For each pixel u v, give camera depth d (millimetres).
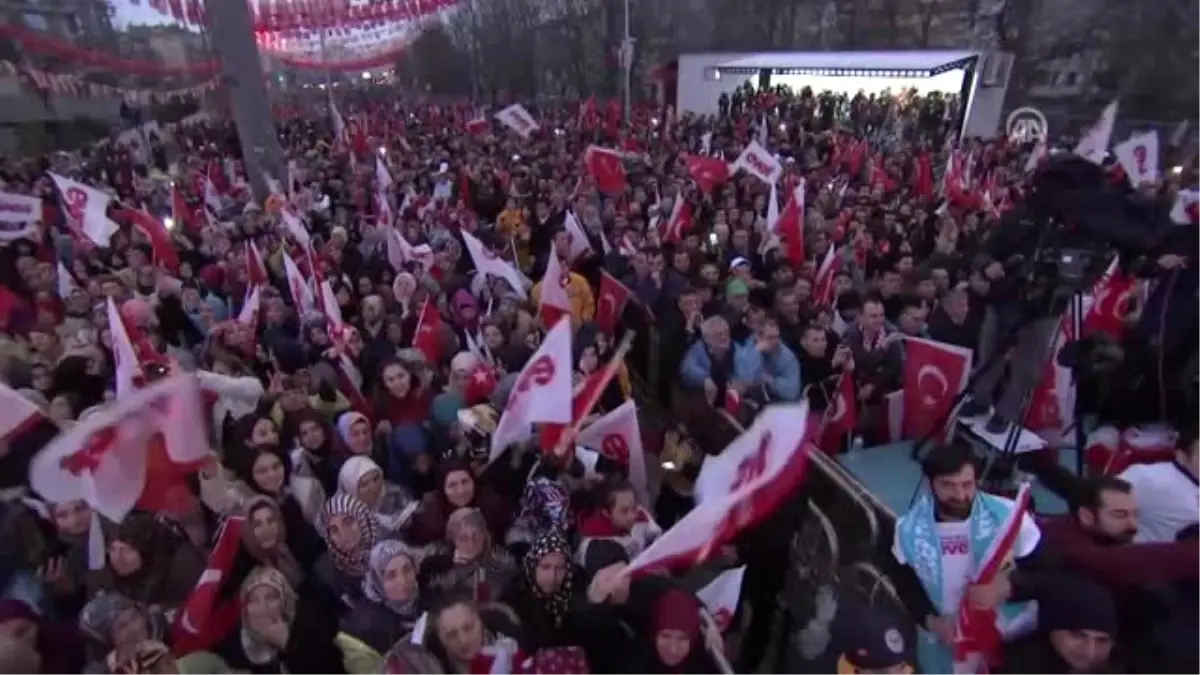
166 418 4176
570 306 7777
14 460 4770
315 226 11969
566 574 3621
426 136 25656
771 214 10539
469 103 46125
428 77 59875
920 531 3215
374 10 20547
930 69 24453
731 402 5492
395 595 3578
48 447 3990
